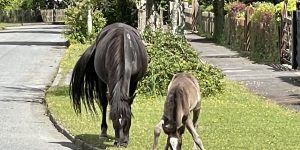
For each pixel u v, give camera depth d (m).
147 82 18.58
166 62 18.83
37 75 26.08
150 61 18.77
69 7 41.44
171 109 10.09
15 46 39.88
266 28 29.55
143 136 13.20
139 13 28.55
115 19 41.91
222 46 38.19
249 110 16.56
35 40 45.62
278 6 31.14
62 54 34.91
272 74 24.33
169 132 9.95
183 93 10.67
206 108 16.78
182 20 23.58
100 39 13.16
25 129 15.17
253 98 18.64
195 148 11.62
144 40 20.38
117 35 12.69
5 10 89.38
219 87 19.22
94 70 13.48
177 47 19.53
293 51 25.09
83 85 13.60
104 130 13.27
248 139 12.94
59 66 28.39
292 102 18.02
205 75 18.98
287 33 26.75
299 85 21.31
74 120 15.52
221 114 15.89
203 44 40.00
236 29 36.31
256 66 27.11
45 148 12.98
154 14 27.97
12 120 16.36
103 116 13.30
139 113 16.12
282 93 19.67
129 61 12.34
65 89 21.20
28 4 96.31
